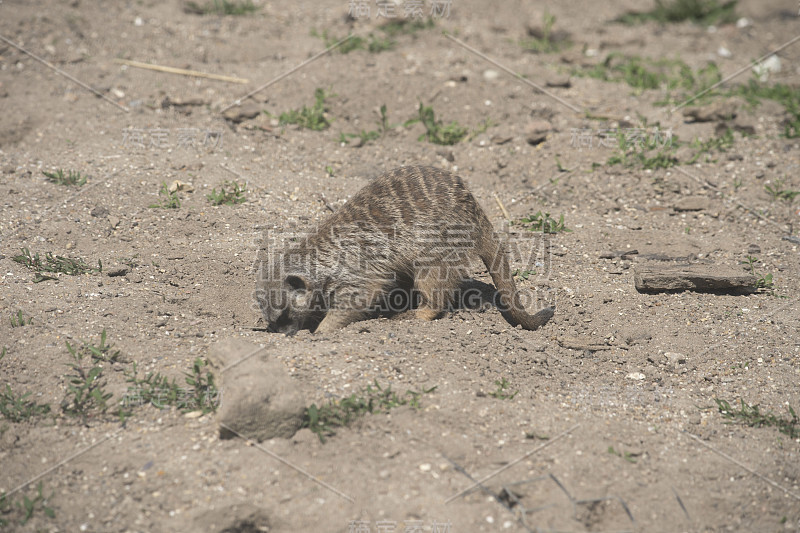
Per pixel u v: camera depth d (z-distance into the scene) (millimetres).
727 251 5941
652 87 8828
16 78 8031
